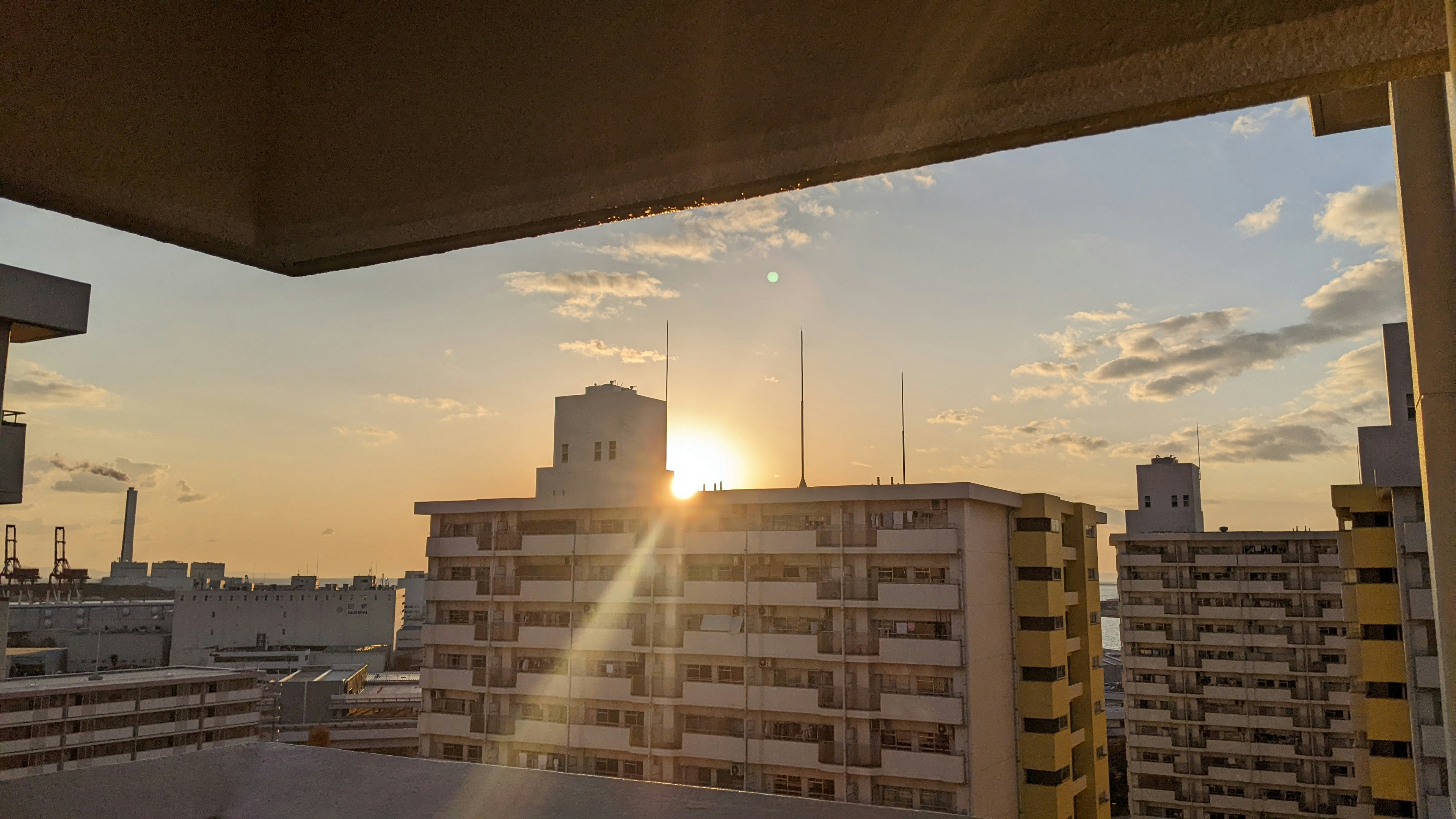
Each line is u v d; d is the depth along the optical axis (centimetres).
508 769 207
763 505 3544
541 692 3706
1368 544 2217
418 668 10156
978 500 3300
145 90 173
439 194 182
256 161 195
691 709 3484
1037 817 3284
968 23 134
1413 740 1836
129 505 14850
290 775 207
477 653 3909
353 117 185
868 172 147
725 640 3441
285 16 187
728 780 3353
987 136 137
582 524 3831
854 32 141
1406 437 1894
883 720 3209
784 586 3391
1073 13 127
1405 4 109
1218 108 124
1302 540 5097
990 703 3228
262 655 8912
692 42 153
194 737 4991
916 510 3300
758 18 148
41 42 158
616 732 3544
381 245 194
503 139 172
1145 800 5053
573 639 3700
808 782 3253
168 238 189
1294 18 114
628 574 3684
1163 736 5075
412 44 177
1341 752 4784
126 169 177
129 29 168
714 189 159
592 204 171
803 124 146
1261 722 4938
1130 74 125
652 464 4456
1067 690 3528
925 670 3195
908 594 3216
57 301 927
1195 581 5212
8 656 8744
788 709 3294
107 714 4647
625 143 162
